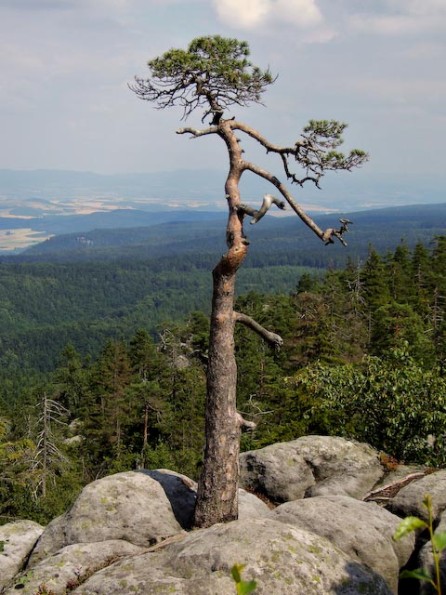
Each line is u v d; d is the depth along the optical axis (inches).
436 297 2687.0
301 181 508.1
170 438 2102.6
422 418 693.3
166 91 493.7
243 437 1180.5
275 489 643.5
